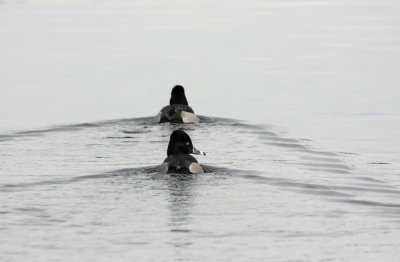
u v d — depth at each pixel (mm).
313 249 50781
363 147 87500
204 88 127000
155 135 89688
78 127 94688
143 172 71062
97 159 77438
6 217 57031
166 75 138625
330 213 59594
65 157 78375
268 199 63094
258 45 177625
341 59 157125
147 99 116938
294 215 58719
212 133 92250
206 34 196375
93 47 174125
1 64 150500
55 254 49156
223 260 48312
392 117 104875
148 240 51969
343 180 71125
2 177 69500
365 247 51469
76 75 138375
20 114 104875
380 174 74375
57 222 55781
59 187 65750
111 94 121250
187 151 72438
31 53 164875
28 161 76562
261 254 49594
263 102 115188
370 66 148250
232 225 55625
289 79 135250
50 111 107062
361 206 62062
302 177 71500
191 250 50062
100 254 49156
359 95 120875
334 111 108625
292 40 186000
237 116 104562
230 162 77188
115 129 93375
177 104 98750
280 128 96750
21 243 51250
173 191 64500
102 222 55781
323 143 89125
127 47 173875
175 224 55469
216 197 62875
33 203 60750
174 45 177375
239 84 130750
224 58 158750
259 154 81625
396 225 56562
